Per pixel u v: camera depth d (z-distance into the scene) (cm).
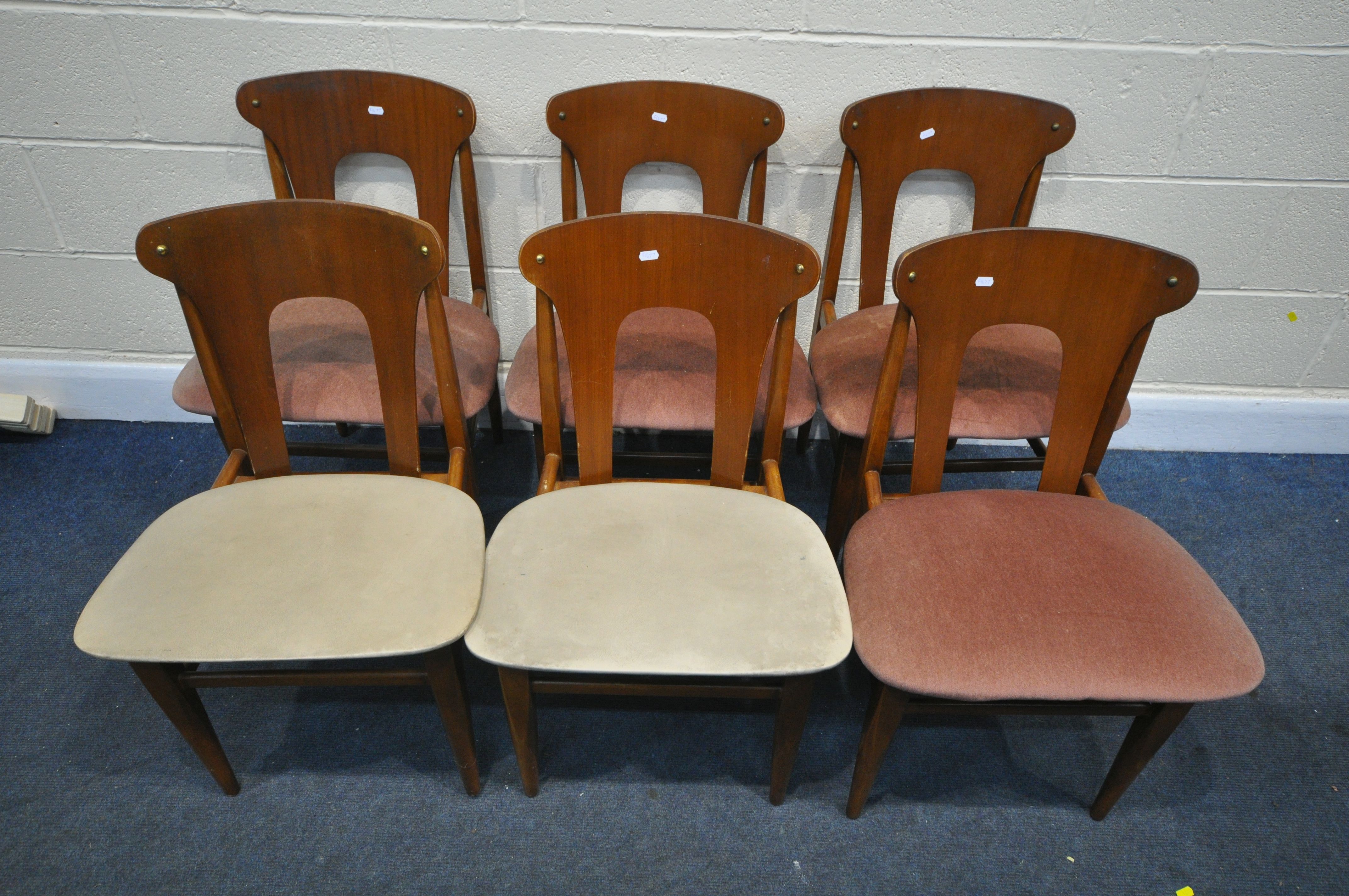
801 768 136
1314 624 160
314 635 98
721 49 148
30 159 157
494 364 148
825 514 180
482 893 119
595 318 110
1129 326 108
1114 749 140
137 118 154
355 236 105
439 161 147
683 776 134
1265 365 187
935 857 125
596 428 119
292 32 145
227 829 125
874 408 120
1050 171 161
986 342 143
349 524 112
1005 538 113
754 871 122
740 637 100
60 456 188
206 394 135
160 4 141
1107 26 144
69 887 117
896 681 100
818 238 170
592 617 101
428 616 101
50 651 147
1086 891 121
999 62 149
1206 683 99
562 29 145
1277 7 140
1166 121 154
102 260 172
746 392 116
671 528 113
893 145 142
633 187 164
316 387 132
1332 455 201
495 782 132
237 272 106
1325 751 140
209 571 105
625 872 122
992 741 141
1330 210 163
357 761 134
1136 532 115
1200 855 125
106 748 134
